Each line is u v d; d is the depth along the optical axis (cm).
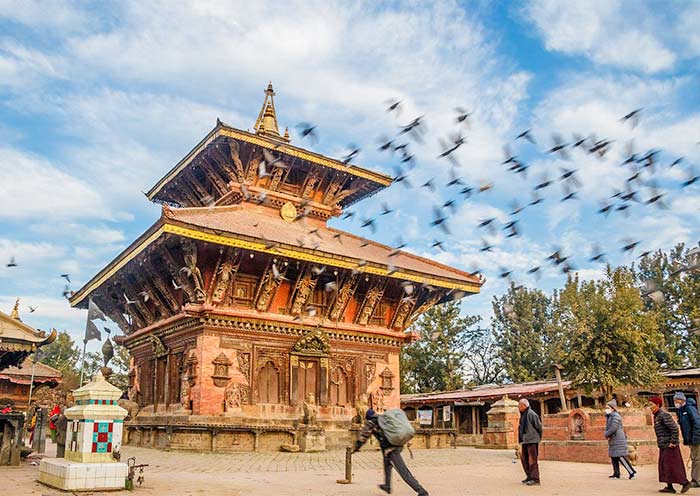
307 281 3222
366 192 4256
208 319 2933
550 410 4941
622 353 3069
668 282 4994
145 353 3650
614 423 1802
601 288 3234
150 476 1669
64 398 5662
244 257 3078
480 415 5494
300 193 3853
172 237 2798
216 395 2886
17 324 2217
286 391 3114
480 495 1354
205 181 3931
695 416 1488
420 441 3247
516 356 6712
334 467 2097
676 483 1420
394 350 3669
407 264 3706
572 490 1462
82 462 1309
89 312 2142
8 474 1620
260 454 2598
